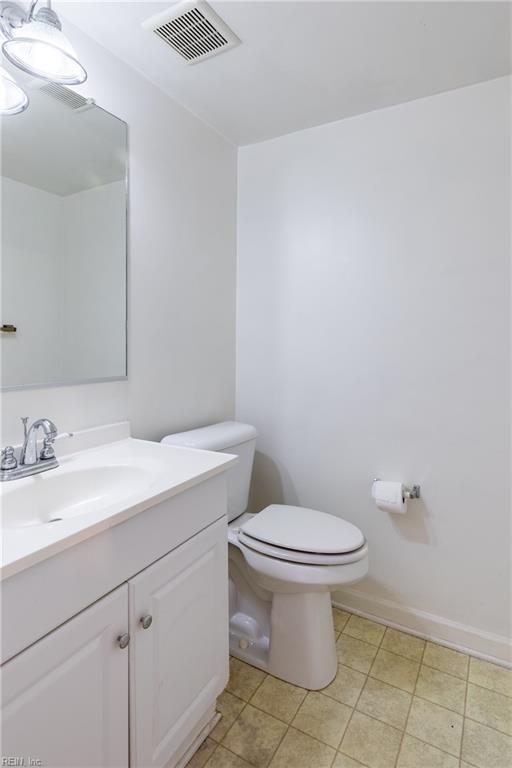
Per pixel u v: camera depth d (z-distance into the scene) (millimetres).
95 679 800
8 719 647
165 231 1601
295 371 1943
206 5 1155
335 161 1788
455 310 1578
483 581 1584
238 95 1599
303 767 1135
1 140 1074
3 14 909
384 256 1699
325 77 1485
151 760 943
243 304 2076
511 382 1501
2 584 631
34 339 1167
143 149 1482
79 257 1281
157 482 1002
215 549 1180
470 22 1222
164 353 1626
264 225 1989
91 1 1145
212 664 1176
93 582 791
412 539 1708
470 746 1198
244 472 1743
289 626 1424
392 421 1724
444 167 1568
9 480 1014
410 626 1712
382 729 1250
